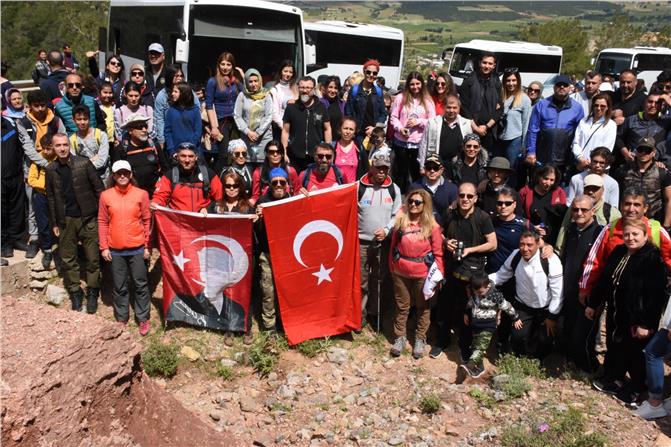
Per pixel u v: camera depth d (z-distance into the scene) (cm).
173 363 623
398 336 658
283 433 537
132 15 1188
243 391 601
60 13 4097
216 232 660
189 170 680
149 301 692
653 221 550
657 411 543
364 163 754
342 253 672
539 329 617
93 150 744
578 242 597
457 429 538
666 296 598
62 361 361
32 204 761
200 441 443
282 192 657
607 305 572
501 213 629
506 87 824
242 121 798
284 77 837
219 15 961
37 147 756
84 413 363
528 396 580
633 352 565
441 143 764
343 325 688
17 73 3897
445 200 677
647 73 2350
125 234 661
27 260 766
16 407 328
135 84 802
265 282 667
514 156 833
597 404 561
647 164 698
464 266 623
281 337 677
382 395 593
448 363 648
